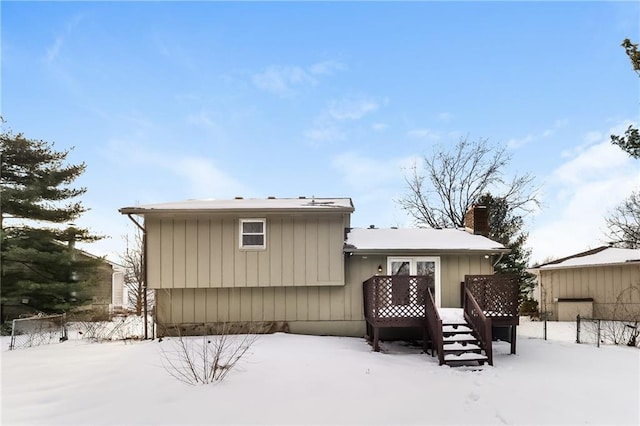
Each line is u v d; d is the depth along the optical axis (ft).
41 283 60.64
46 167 66.28
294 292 46.50
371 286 39.40
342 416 19.52
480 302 36.70
